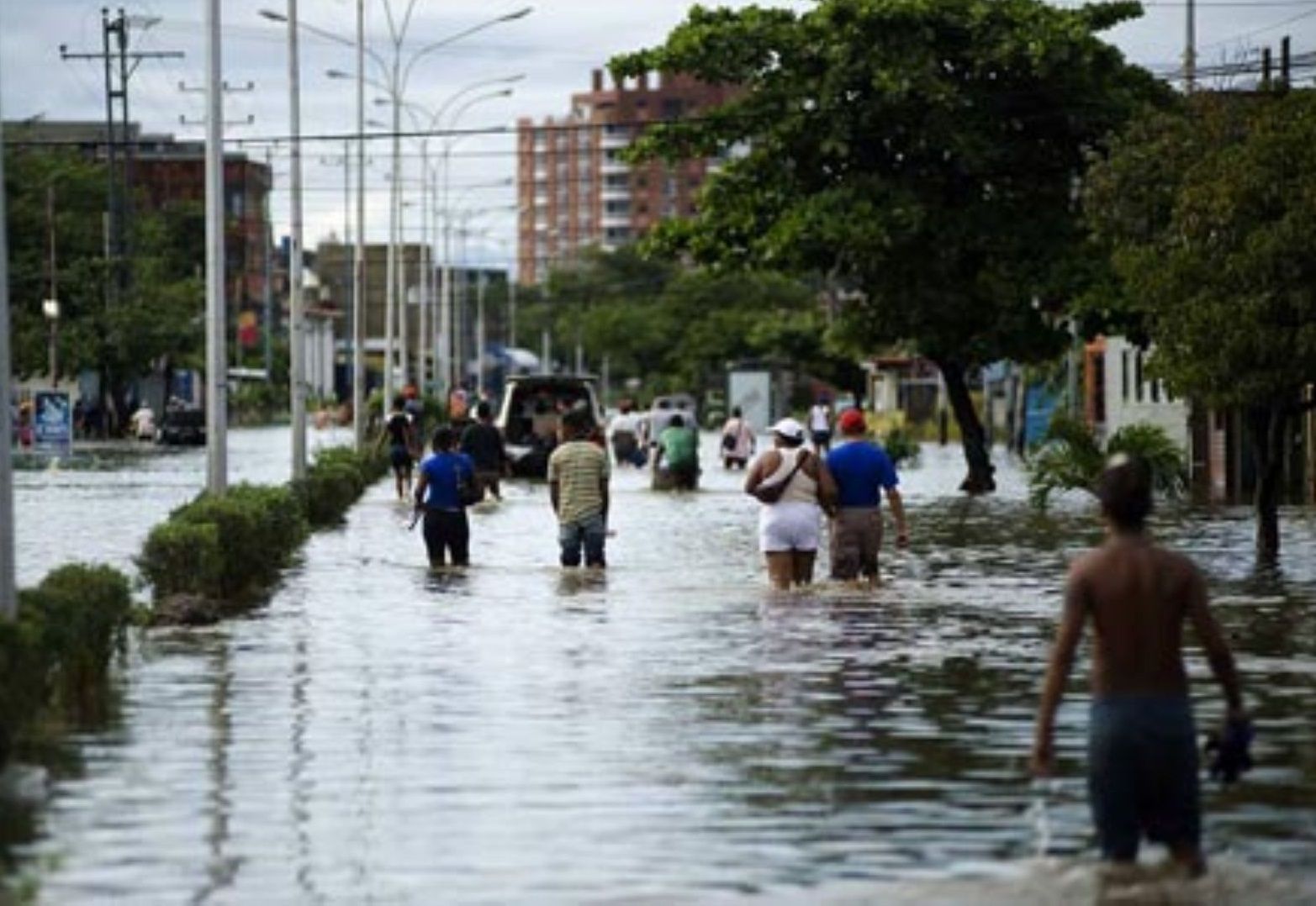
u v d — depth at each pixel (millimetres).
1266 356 50281
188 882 19812
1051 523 68625
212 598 41531
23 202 177500
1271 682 32250
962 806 23094
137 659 35094
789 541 45312
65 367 171375
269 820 22422
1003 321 86125
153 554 41094
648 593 45844
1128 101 84375
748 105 86250
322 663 34625
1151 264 53281
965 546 59156
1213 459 91750
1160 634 19172
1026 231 86000
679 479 92625
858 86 84688
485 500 83188
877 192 84938
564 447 51750
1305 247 49375
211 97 55719
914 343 88812
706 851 21031
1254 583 47625
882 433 157000
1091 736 19359
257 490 55094
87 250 180625
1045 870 20016
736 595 45250
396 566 53031
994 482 88938
